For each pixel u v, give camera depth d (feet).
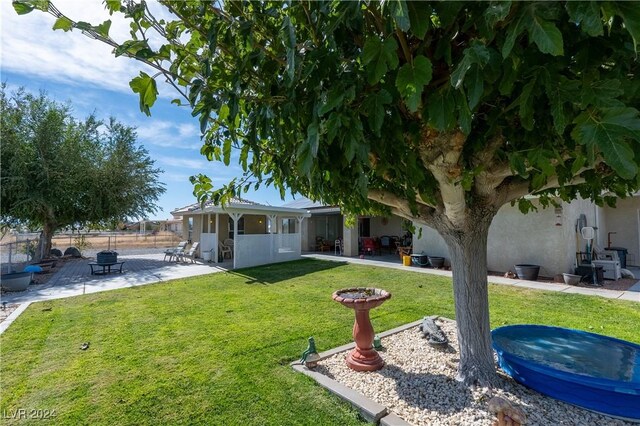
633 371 9.52
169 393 10.67
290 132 6.54
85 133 48.70
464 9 4.42
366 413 9.17
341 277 33.01
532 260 31.19
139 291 27.48
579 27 4.32
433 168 8.01
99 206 48.06
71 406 10.02
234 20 5.78
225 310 21.04
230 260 51.57
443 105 4.68
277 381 11.30
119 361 13.19
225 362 12.92
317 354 12.69
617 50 4.34
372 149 6.51
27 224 47.96
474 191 9.73
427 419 8.72
